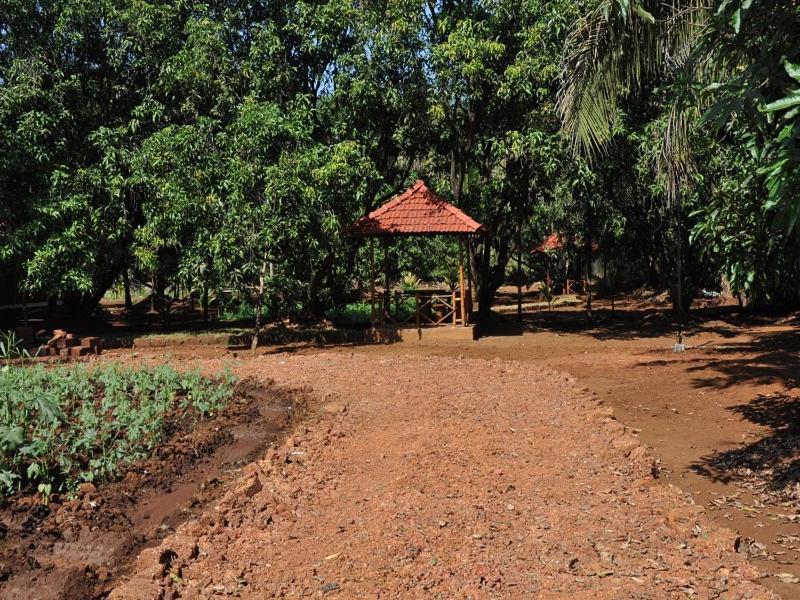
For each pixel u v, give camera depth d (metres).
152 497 5.71
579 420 7.66
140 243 16.92
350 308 24.86
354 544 4.57
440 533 4.68
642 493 5.43
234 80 16.41
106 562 4.55
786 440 6.91
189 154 15.09
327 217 15.08
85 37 17.59
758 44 5.62
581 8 14.42
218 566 4.34
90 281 15.73
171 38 17.23
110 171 16.20
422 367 11.60
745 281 6.59
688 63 6.68
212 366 12.24
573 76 8.07
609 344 15.52
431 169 20.75
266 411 8.62
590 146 8.60
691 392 9.59
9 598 4.08
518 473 5.87
